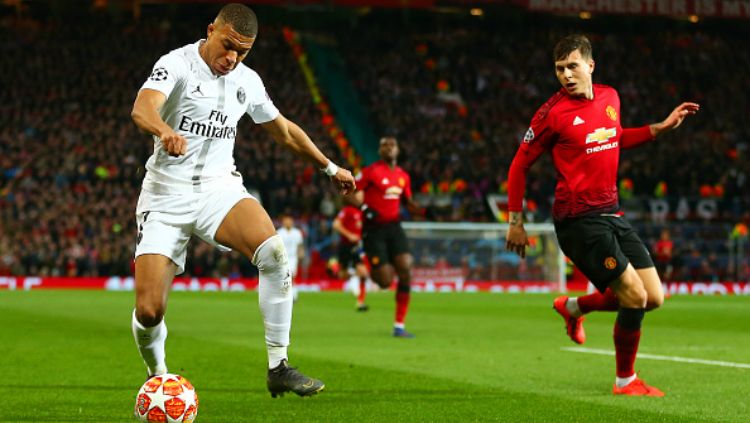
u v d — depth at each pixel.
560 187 17.53
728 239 77.69
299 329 33.50
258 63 96.38
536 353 24.58
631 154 89.31
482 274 74.44
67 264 70.69
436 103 97.00
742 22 108.00
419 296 62.19
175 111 14.11
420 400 16.27
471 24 107.25
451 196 81.75
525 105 98.56
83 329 31.70
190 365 21.52
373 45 103.06
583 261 17.31
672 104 100.12
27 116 84.56
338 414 14.77
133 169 78.50
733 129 96.94
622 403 15.95
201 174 14.54
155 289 14.04
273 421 14.15
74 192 75.50
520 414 14.80
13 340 27.36
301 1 83.94
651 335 31.80
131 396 16.59
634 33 109.31
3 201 73.56
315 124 89.81
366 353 24.52
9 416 14.47
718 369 21.00
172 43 97.56
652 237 77.25
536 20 107.31
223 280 72.75
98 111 87.19
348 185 16.16
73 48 93.62
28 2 98.06
